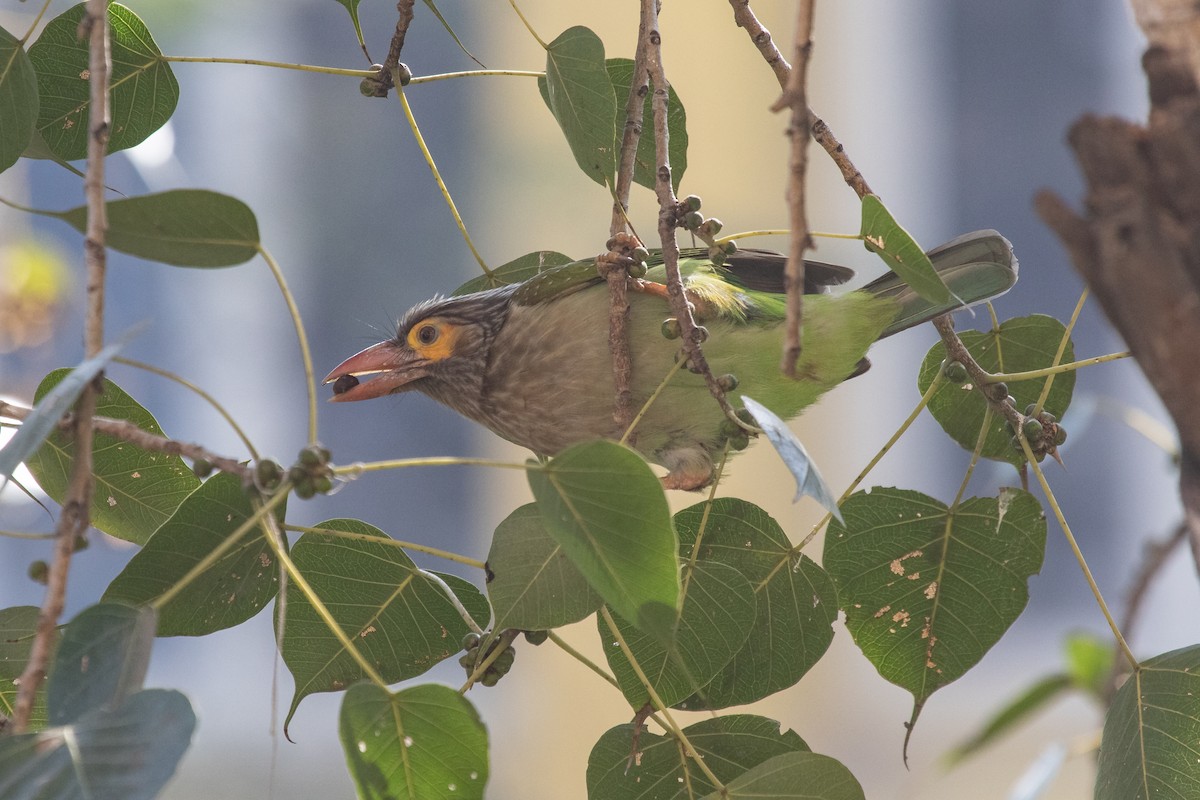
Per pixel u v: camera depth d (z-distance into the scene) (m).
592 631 12.36
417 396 12.61
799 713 12.73
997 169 12.79
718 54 11.95
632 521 2.91
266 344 12.69
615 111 3.90
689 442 4.71
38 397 3.78
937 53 12.68
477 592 3.84
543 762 12.37
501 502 12.80
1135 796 3.63
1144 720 3.65
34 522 5.54
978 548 4.06
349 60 12.57
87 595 11.57
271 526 3.29
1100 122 2.65
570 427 4.82
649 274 4.87
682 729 3.85
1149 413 12.72
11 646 3.67
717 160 11.91
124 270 12.12
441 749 3.07
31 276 7.57
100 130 2.78
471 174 12.55
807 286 5.23
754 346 4.61
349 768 3.06
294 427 12.80
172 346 12.40
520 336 4.84
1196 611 12.57
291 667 3.79
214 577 3.57
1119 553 12.95
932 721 12.99
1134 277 2.60
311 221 12.62
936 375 4.43
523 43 12.44
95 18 2.84
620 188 4.02
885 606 4.09
